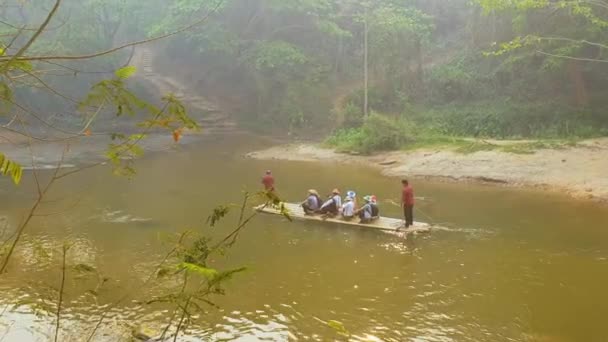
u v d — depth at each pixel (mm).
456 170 20281
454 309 8688
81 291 9094
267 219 14586
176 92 38406
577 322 8141
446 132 26609
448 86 30875
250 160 25328
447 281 9953
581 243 12094
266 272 10398
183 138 31656
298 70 35562
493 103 28594
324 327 8000
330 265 10844
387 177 20781
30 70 2977
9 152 24047
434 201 16625
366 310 8656
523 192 17438
